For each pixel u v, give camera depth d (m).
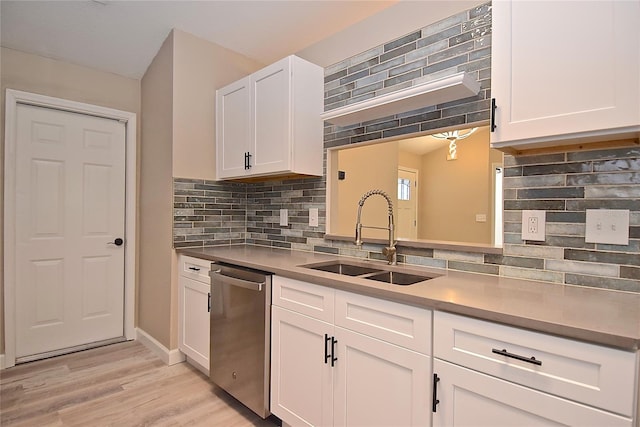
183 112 2.53
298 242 2.48
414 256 1.82
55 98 2.56
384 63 1.99
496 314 0.98
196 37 2.59
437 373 1.12
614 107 1.03
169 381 2.23
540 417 0.91
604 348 0.82
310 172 2.23
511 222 1.48
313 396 1.53
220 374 2.01
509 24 1.23
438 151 5.27
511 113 1.23
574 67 1.10
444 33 1.73
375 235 3.48
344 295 1.41
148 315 2.80
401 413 1.21
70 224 2.68
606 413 0.82
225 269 2.02
